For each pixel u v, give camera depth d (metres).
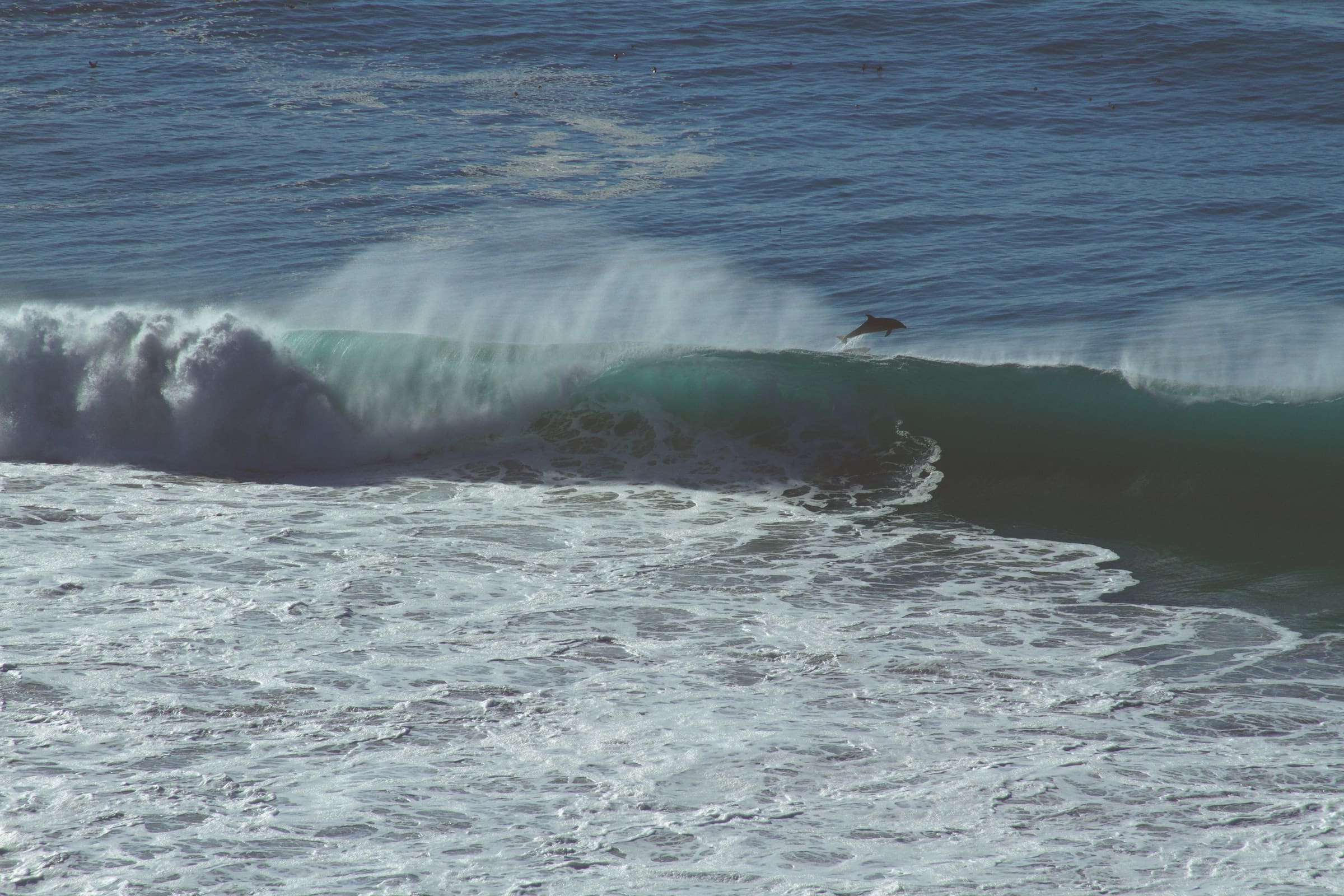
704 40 125.62
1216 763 27.11
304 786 25.72
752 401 50.84
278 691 29.92
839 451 49.09
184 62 117.88
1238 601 36.94
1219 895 22.31
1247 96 105.94
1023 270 66.94
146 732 27.75
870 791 25.94
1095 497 46.53
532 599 36.28
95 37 124.94
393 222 77.81
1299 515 44.84
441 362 52.38
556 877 22.78
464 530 42.38
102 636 32.66
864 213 78.06
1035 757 27.38
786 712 29.45
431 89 110.06
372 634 33.41
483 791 25.77
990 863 23.41
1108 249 70.00
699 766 26.91
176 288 66.12
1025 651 33.16
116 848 23.33
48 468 48.38
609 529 42.75
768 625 34.72
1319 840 23.98
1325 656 32.81
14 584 35.97
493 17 133.00
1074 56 118.62
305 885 22.36
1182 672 31.84
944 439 49.16
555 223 77.50
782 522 43.88
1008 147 93.44
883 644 33.50
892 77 113.44
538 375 52.28
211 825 24.17
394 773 26.34
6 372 50.56
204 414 50.34
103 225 77.12
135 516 42.72
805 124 99.81
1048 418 49.38
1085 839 24.20
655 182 85.88
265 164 89.75
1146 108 103.50
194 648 32.12
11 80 110.94
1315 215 75.00
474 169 88.88
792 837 24.20
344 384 51.75
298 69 116.12
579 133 98.00
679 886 22.53
